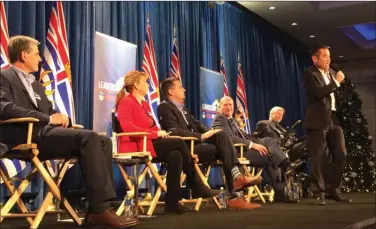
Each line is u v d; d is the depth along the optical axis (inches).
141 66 199.5
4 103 78.7
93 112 158.1
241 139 155.8
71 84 151.2
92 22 176.1
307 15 312.5
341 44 378.9
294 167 172.1
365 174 321.1
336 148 130.8
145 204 119.7
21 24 145.0
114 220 76.9
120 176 177.9
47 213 126.0
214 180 230.5
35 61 88.6
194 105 235.1
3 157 79.8
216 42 265.1
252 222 83.6
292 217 93.2
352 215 94.7
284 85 340.2
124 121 110.4
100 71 160.9
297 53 372.2
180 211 109.3
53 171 124.2
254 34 308.7
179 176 109.9
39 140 78.7
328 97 128.6
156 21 215.3
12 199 82.2
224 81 243.6
